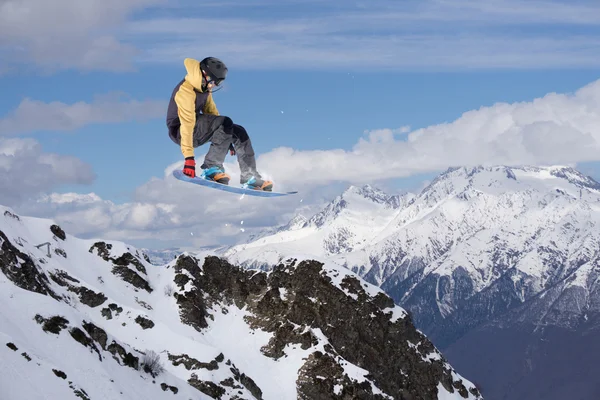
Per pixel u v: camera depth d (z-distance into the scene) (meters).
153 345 88.00
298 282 123.50
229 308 119.25
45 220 115.31
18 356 30.31
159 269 123.56
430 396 118.31
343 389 97.50
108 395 34.81
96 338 44.09
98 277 110.38
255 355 106.44
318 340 107.06
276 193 19.11
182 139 18.12
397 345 121.00
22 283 77.62
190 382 82.00
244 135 18.84
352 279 126.19
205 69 18.17
